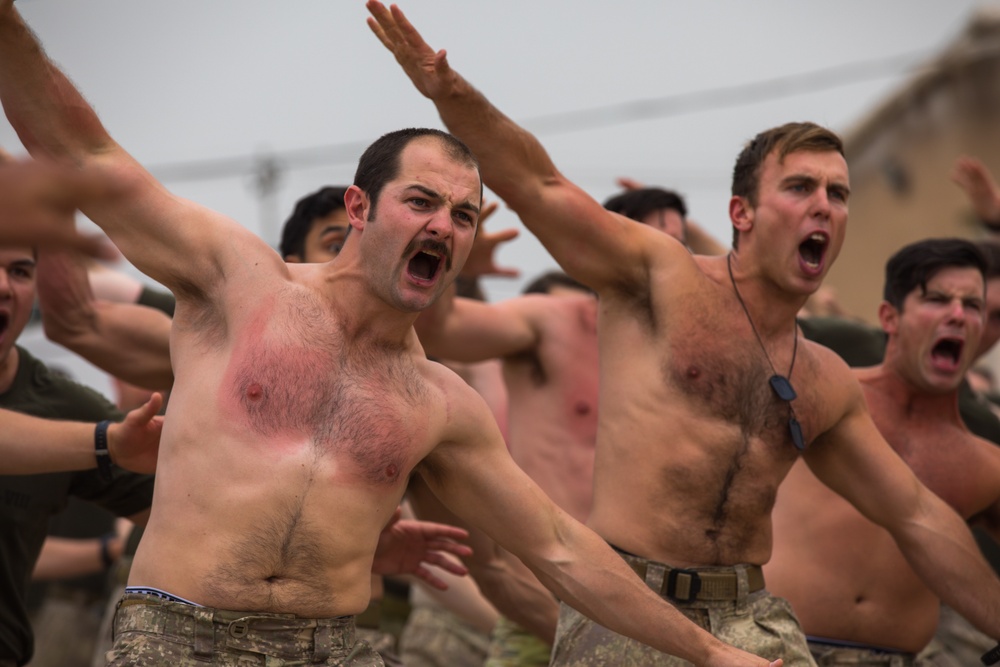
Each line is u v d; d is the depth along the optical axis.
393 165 12.21
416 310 12.25
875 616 17.88
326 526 11.89
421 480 17.67
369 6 13.92
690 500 14.59
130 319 18.39
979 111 67.81
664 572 14.41
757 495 14.93
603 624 13.32
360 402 12.17
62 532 26.80
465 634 26.20
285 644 11.79
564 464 19.89
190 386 12.04
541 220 14.60
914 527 16.25
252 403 11.85
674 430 14.62
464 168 12.34
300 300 12.28
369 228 12.18
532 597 18.98
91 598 27.23
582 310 20.56
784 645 14.74
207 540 11.62
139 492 16.97
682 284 15.01
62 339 17.95
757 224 15.27
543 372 20.27
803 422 15.29
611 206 21.28
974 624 16.31
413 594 27.11
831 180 15.17
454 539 17.19
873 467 16.06
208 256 12.23
